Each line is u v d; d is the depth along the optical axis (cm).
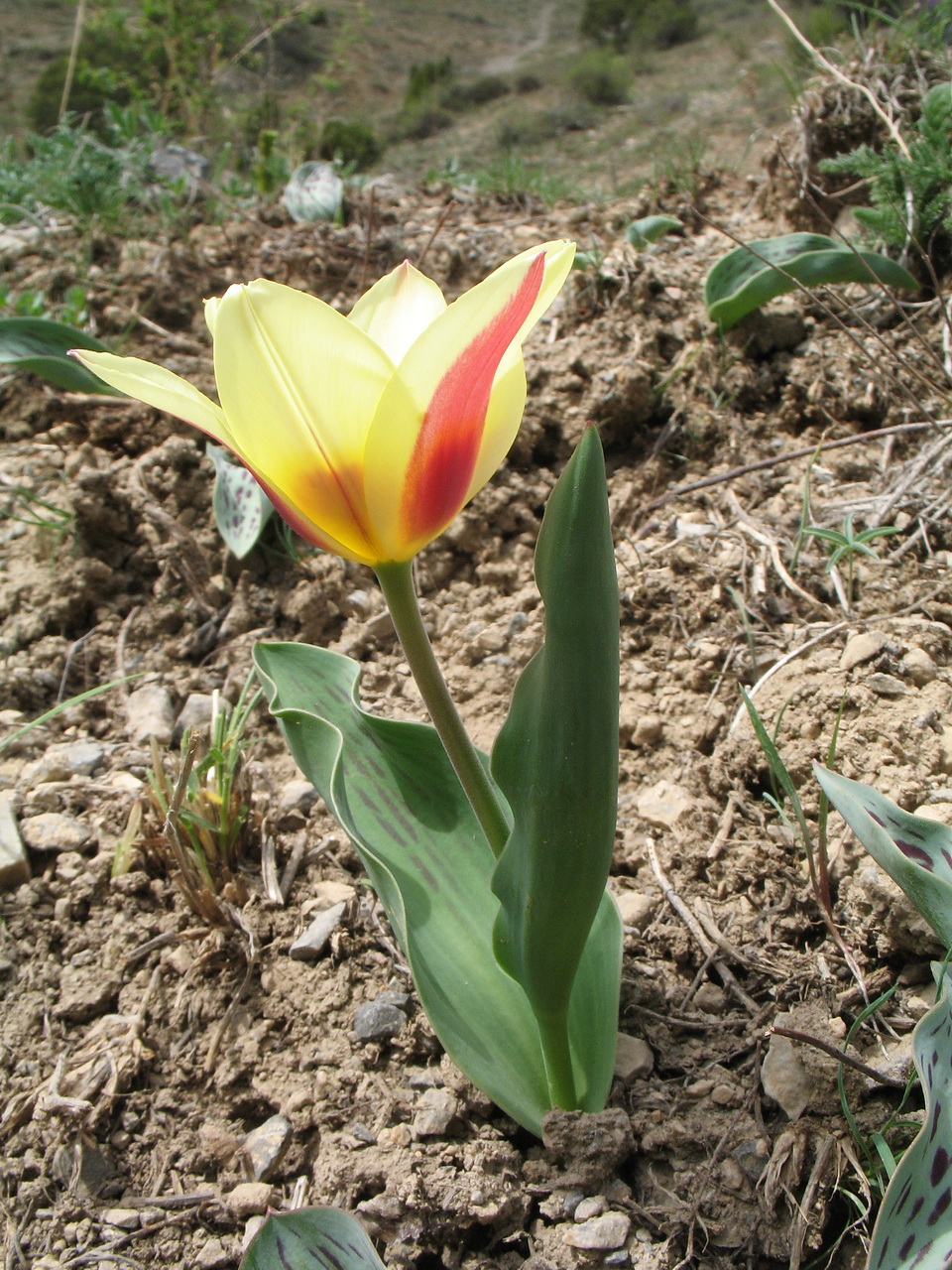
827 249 58
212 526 55
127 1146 32
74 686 49
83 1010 35
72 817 41
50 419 62
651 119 395
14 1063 34
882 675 41
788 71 87
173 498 56
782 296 63
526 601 51
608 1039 30
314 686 34
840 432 57
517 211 82
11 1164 32
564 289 64
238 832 39
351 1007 35
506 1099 30
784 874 37
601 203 81
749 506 53
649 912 37
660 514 54
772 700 42
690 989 35
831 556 49
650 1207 29
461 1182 30
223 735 40
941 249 63
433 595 52
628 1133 29
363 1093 32
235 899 37
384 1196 30
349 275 70
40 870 40
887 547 49
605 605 22
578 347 60
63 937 37
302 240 72
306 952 36
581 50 598
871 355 58
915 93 71
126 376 21
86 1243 30
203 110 142
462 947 31
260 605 52
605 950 31
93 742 45
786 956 35
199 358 63
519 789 24
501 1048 30
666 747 43
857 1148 29
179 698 48
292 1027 34
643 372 58
